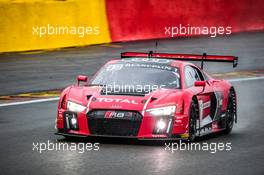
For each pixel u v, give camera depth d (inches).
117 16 3134.8
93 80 1362.0
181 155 1171.3
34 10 2810.0
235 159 1152.2
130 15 3184.1
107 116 1230.9
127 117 1228.5
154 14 3287.4
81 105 1257.4
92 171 1021.8
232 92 1585.9
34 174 997.2
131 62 1402.6
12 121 1547.7
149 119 1230.9
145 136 1231.5
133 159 1121.4
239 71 2682.1
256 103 1962.4
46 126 1482.5
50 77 2311.8
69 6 2930.6
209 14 3516.2
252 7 3713.1
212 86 1483.8
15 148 1213.1
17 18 2760.8
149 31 3265.3
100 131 1240.2
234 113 1569.9
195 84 1360.7
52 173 1003.9
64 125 1269.7
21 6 2768.2
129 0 3184.1
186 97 1286.9
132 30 3193.9
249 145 1310.3
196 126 1331.2
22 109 1736.0
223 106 1503.4
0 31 2711.6
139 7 3225.9
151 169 1043.9
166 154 1175.0
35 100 1894.7
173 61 1425.9
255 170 1061.1
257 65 2822.3
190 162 1111.6
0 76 2290.8
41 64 2539.4
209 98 1439.5
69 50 2864.2
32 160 1104.2
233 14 3619.6
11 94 1995.6
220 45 3211.1
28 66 2486.5
